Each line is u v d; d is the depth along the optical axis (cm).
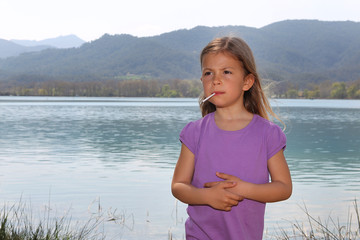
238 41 131
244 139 131
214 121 136
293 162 1084
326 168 983
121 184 757
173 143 1505
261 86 141
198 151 135
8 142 1505
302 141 1619
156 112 4106
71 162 1040
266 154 131
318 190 721
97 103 7350
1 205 566
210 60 130
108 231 446
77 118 3041
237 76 129
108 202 610
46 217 493
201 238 135
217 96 130
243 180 128
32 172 882
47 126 2292
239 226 128
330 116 3603
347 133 1969
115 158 1115
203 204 125
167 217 525
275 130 132
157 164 1009
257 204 131
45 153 1213
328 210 571
